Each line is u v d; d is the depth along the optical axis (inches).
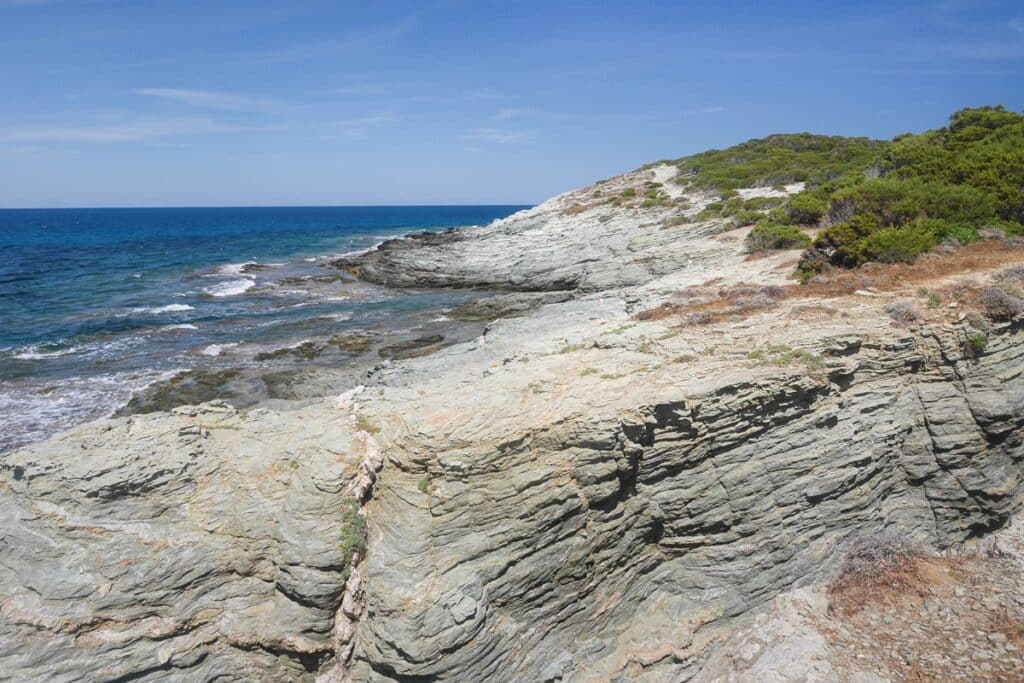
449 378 649.6
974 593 474.6
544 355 639.8
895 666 426.0
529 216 2677.2
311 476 438.6
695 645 454.3
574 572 438.3
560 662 422.3
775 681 426.3
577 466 449.4
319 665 409.7
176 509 434.6
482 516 419.2
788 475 486.9
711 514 475.5
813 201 1218.6
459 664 378.6
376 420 493.4
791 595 482.6
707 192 2121.1
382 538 424.8
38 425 789.2
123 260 2527.1
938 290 604.1
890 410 524.4
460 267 1878.7
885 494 527.2
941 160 1040.8
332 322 1323.8
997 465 526.9
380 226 5994.1
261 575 423.8
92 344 1147.3
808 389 489.4
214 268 2241.6
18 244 3437.5
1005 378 531.5
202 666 404.2
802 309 628.4
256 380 938.1
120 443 460.1
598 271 1429.6
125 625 393.1
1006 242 743.1
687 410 465.1
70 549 405.7
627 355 592.1
